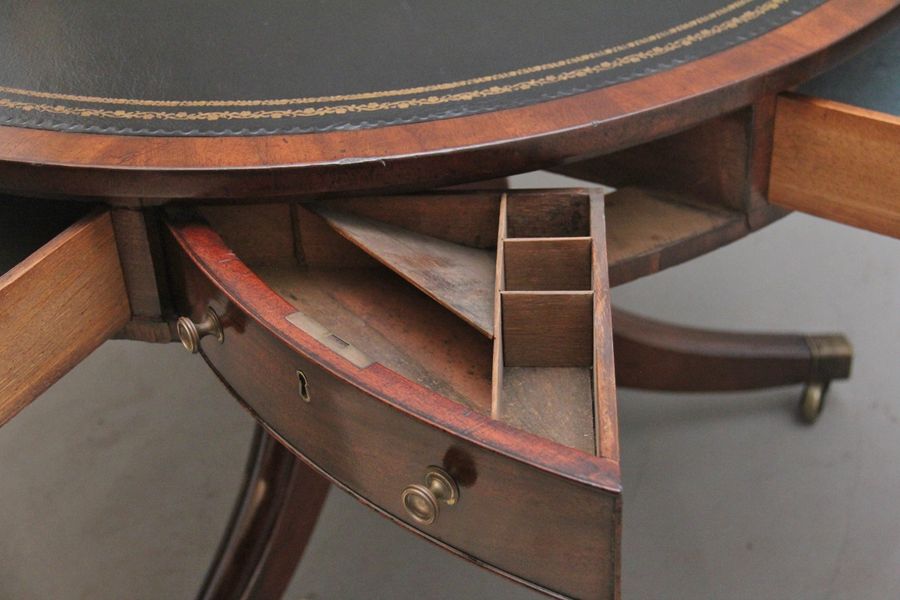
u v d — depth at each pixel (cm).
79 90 101
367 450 80
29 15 114
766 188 108
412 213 99
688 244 105
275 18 112
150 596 150
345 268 103
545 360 89
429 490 76
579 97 98
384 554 155
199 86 102
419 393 75
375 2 114
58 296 91
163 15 113
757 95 101
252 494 130
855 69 112
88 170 91
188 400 183
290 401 86
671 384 168
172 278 98
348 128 95
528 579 75
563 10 112
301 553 134
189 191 91
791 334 173
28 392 91
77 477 169
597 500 67
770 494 163
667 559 153
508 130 94
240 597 131
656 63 103
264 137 94
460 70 103
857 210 104
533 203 97
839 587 150
